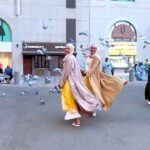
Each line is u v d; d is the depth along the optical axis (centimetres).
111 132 771
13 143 684
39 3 3378
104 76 909
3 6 3331
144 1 3547
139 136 737
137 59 3534
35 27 3375
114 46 3500
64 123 856
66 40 3422
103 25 3481
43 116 948
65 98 809
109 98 906
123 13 3516
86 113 819
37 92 1487
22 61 3362
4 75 2292
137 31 3544
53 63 3394
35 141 698
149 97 1178
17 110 1052
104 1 3472
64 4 3409
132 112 1015
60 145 670
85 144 677
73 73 806
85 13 3450
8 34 3356
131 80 2462
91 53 916
